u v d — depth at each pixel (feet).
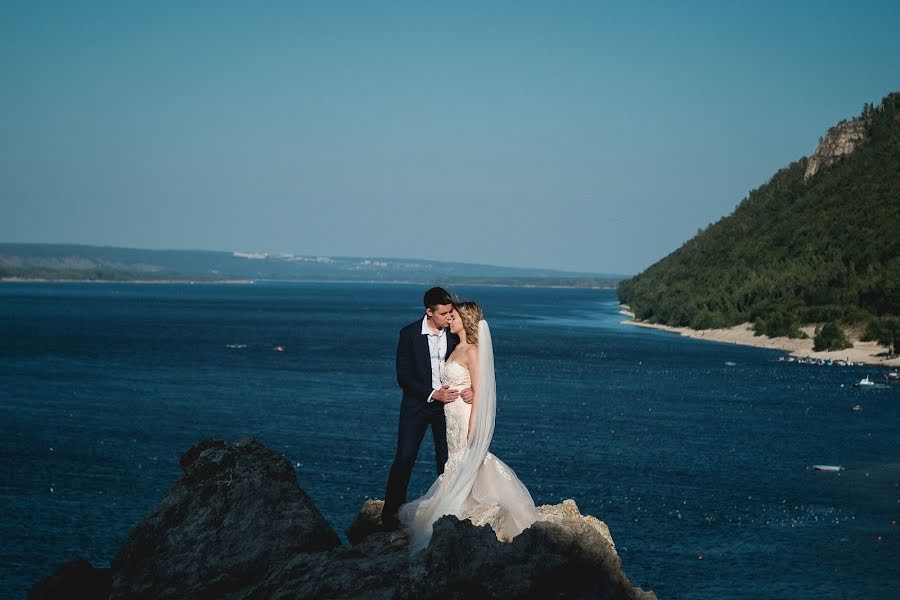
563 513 34.50
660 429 208.03
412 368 35.01
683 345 477.36
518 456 172.35
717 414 233.76
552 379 319.06
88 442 179.63
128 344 443.73
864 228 540.11
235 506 33.22
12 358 362.94
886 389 286.25
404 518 34.30
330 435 193.06
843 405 249.75
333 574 28.96
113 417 215.10
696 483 149.69
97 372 319.68
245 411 230.27
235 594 30.83
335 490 139.74
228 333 541.75
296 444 180.65
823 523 124.67
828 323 419.33
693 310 600.39
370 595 27.86
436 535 28.14
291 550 32.50
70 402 240.32
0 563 102.12
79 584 32.96
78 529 116.67
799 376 323.78
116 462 160.04
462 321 34.12
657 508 132.36
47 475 147.84
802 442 190.60
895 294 430.20
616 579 29.32
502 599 27.17
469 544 28.19
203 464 34.27
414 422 35.12
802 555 110.11
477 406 33.35
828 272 492.13
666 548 112.78
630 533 119.14
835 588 98.02
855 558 108.99
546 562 28.17
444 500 32.37
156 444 179.11
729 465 165.58
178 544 32.53
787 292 508.53
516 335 561.84
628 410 241.35
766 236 650.84
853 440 192.95
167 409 231.09
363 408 239.30
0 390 262.26
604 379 319.88
